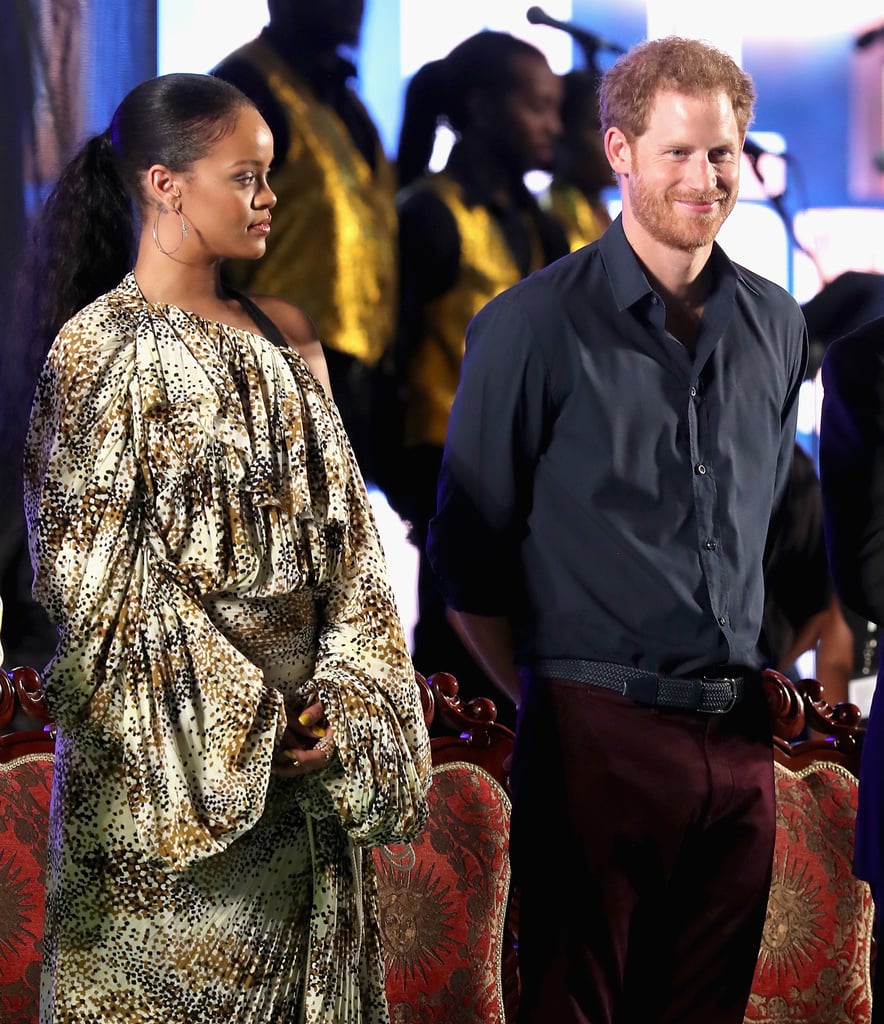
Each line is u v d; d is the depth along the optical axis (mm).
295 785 7172
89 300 7812
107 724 6902
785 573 14273
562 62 15781
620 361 8336
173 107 7273
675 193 8156
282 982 7195
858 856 8867
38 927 8203
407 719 7363
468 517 8469
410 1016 8742
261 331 7680
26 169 14062
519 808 8438
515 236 15391
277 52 14625
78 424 7074
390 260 14898
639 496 8312
